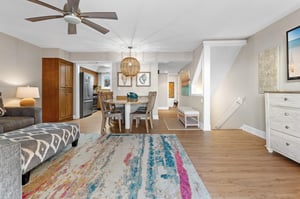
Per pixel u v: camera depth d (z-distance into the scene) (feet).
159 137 12.96
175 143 11.47
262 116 12.91
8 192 3.69
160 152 9.77
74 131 10.20
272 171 7.54
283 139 8.70
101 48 18.67
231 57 16.58
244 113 15.44
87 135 13.55
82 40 15.78
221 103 19.17
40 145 7.00
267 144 9.96
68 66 20.76
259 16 10.69
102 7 9.53
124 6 9.45
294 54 9.75
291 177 7.02
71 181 6.62
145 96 21.89
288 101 8.34
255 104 13.76
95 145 11.01
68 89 20.89
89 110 25.23
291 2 9.05
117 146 10.80
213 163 8.36
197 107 18.16
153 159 8.76
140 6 9.44
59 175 7.09
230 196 5.72
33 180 6.69
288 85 10.47
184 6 9.43
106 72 35.32
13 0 8.87
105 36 14.56
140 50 19.57
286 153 8.51
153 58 20.36
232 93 17.19
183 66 26.43
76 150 10.08
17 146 3.98
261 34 12.98
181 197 5.64
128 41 16.01
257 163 8.38
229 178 6.91
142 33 13.76
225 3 9.13
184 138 12.75
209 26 12.31
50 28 12.88
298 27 9.46
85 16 7.98
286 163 8.38
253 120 14.08
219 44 15.25
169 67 27.68
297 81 9.77
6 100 14.49
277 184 6.49
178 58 20.29
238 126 16.60
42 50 18.52
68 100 20.95
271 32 11.91
